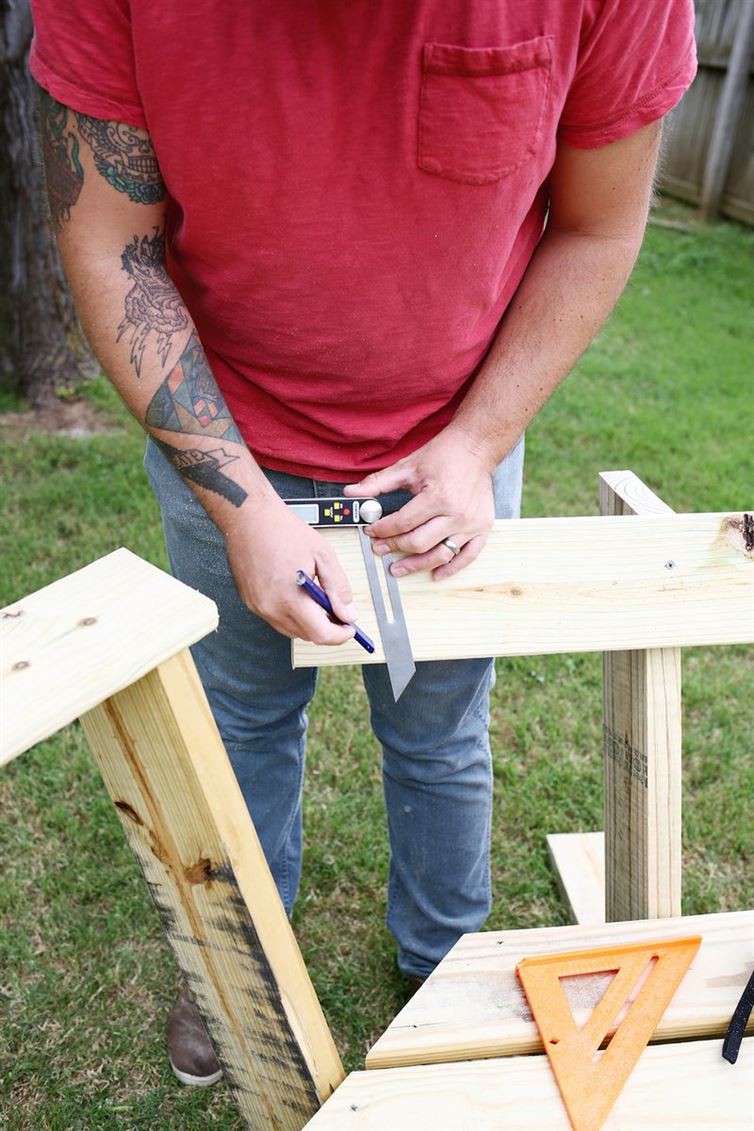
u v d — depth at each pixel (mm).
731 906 2074
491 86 1057
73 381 4078
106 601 949
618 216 1315
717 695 2650
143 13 1017
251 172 1093
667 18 1146
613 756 1437
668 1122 1037
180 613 931
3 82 3602
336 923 2020
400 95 1050
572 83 1158
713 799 2324
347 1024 1839
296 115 1056
